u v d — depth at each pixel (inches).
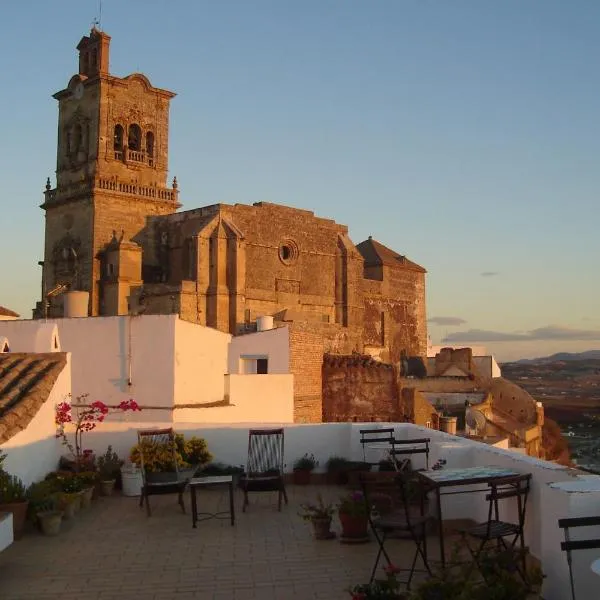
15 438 579.5
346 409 1403.8
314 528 519.8
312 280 2928.2
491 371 3058.6
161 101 2839.6
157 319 944.3
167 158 2839.6
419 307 3656.5
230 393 1077.8
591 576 369.1
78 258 2642.7
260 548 497.7
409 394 1557.6
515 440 1999.3
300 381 1323.8
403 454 637.9
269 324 1775.3
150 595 414.6
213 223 2566.4
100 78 2664.9
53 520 532.7
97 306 2564.0
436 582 354.3
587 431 3228.3
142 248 2704.2
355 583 428.1
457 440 597.0
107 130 2687.0
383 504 512.4
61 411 674.2
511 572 381.1
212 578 440.8
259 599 406.6
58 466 678.5
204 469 690.2
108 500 642.8
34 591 422.9
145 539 522.3
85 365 958.4
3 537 496.7
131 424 713.0
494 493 411.8
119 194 2662.4
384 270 3479.3
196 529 546.6
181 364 949.8
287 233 2837.1
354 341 3034.0
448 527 523.8
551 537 390.0
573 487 386.6
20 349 970.1
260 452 693.3
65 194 2731.3
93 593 418.9
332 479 708.7
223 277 2556.6
